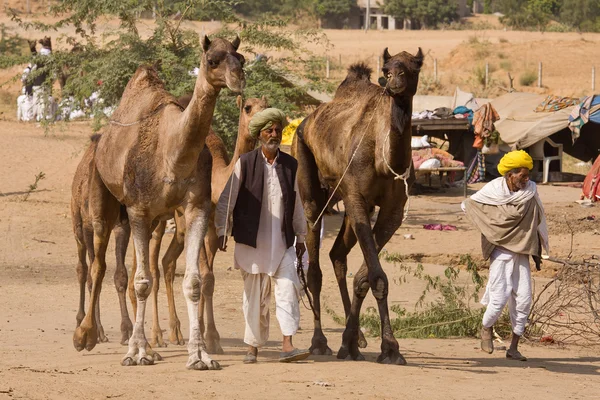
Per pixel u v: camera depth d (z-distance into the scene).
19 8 98.44
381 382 8.81
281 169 9.80
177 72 22.77
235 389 8.15
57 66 24.44
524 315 11.27
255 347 9.98
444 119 33.12
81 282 13.02
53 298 15.59
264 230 9.71
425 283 18.08
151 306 15.19
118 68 22.70
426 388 8.60
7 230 22.19
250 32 24.42
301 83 26.05
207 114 8.99
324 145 11.12
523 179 10.95
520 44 74.25
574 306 13.71
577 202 28.92
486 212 11.06
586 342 13.12
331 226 24.52
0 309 14.44
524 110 34.97
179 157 9.14
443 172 33.06
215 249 11.45
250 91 22.52
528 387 9.09
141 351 9.73
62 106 24.52
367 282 10.50
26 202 25.70
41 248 20.59
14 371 8.83
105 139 10.31
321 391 8.19
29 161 32.75
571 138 36.59
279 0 119.62
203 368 9.29
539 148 34.31
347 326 10.64
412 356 11.40
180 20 23.81
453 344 12.77
